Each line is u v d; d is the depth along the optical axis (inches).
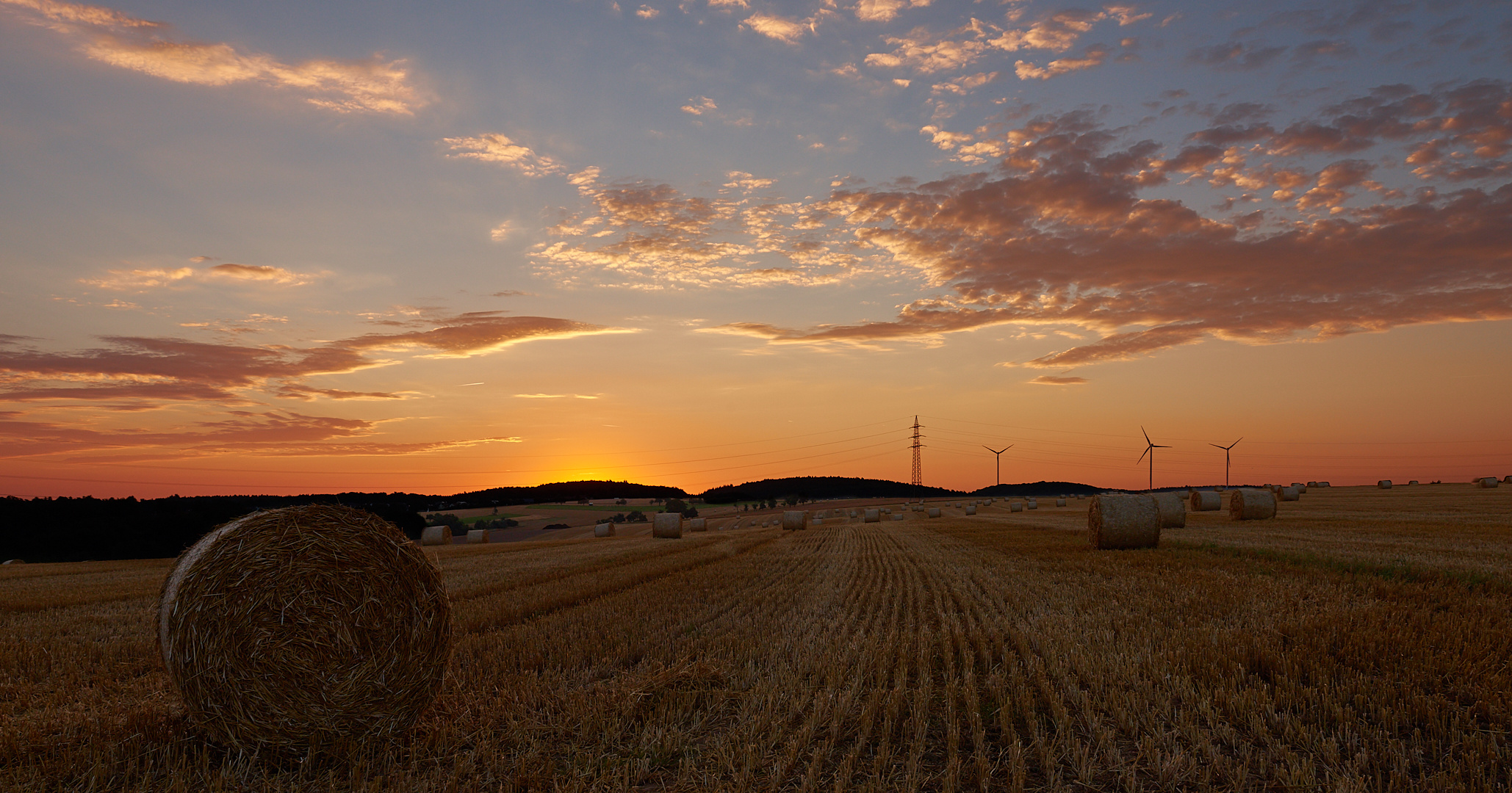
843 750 247.9
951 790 212.2
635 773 228.5
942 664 368.8
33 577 932.0
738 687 323.3
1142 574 660.7
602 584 689.6
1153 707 273.7
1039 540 1161.4
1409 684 278.7
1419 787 204.1
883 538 1407.5
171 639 279.4
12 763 233.9
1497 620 396.8
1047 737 256.1
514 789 217.8
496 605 569.0
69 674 362.0
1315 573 618.8
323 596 283.6
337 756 262.8
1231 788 209.2
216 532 291.3
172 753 256.5
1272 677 297.3
